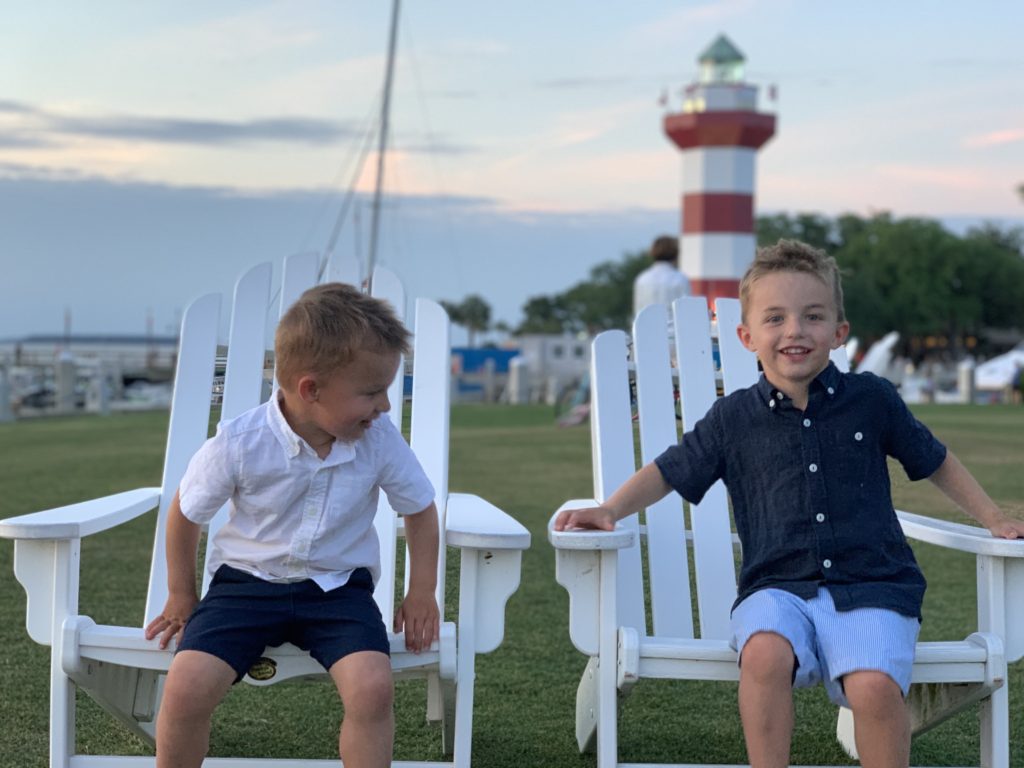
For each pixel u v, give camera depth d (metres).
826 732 3.44
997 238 72.81
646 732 3.40
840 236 68.94
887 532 2.67
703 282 27.33
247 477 2.54
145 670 2.88
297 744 3.26
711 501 3.31
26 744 3.17
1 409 18.94
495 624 2.63
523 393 27.89
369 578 2.63
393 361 2.51
